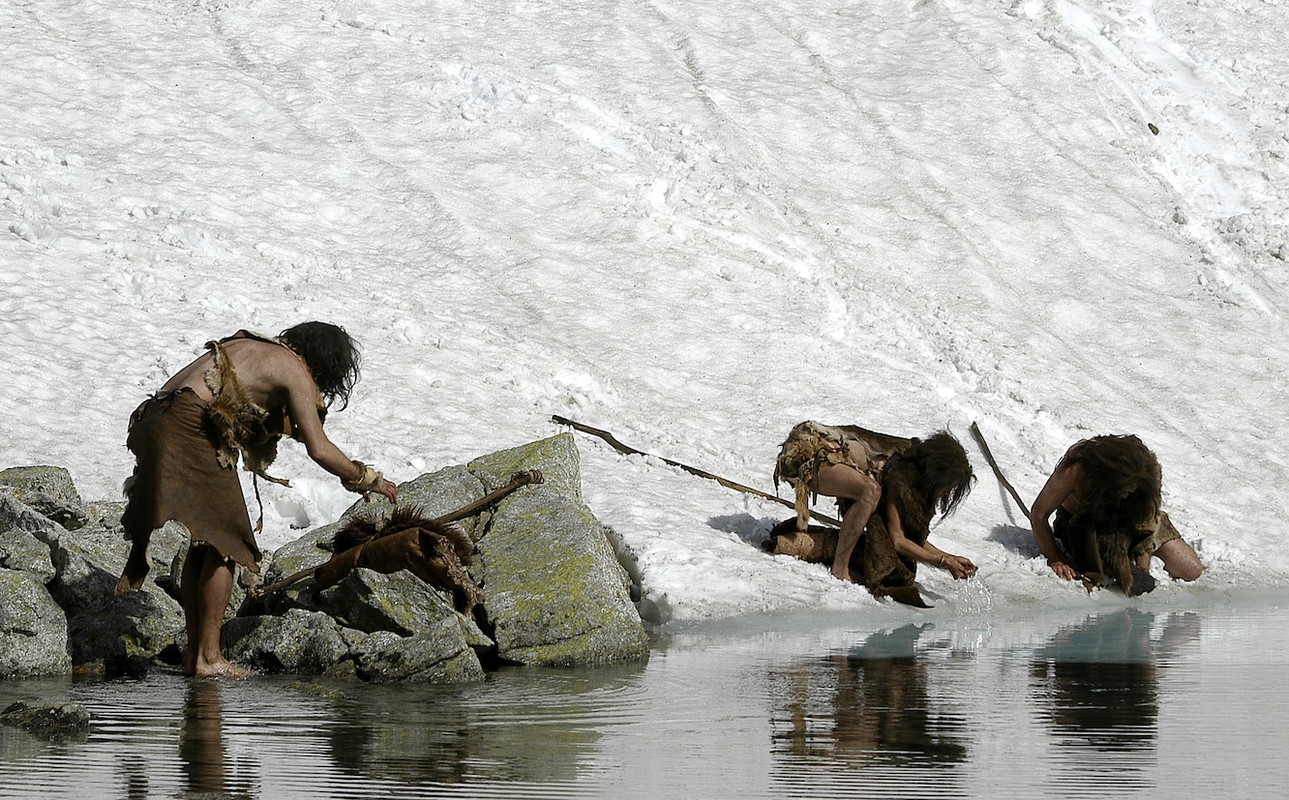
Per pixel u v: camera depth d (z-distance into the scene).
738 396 50.12
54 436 39.41
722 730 21.48
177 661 28.12
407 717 22.50
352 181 59.91
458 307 52.59
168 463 26.03
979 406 52.09
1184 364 58.09
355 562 28.53
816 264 59.88
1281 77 80.69
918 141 70.31
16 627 26.61
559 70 70.19
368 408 43.69
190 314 47.91
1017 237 64.94
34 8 69.25
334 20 71.81
